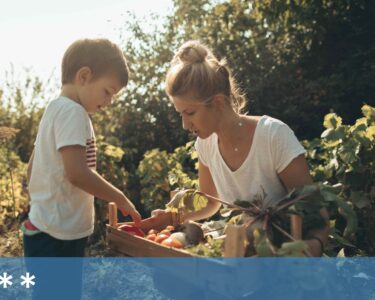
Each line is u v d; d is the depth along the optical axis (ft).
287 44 31.17
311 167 14.87
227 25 30.66
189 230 8.08
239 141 7.86
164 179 19.81
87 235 8.59
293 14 29.73
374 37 30.30
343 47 31.01
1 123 31.99
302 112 27.76
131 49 29.78
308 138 28.12
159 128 29.14
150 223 8.95
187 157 21.35
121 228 8.60
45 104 32.73
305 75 30.83
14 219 20.98
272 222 6.79
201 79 7.30
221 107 7.65
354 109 29.30
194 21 31.40
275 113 28.22
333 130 13.08
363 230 13.62
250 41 30.73
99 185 8.07
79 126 8.07
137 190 22.29
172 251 6.89
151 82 29.35
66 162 7.93
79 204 8.42
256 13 29.91
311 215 6.95
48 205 8.25
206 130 7.66
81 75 8.40
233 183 8.20
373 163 13.00
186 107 7.45
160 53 29.73
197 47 7.63
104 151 21.08
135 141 28.84
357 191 12.84
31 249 8.36
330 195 6.84
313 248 6.71
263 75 29.55
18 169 24.00
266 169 7.79
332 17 30.53
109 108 29.37
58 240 8.25
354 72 29.09
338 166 13.15
